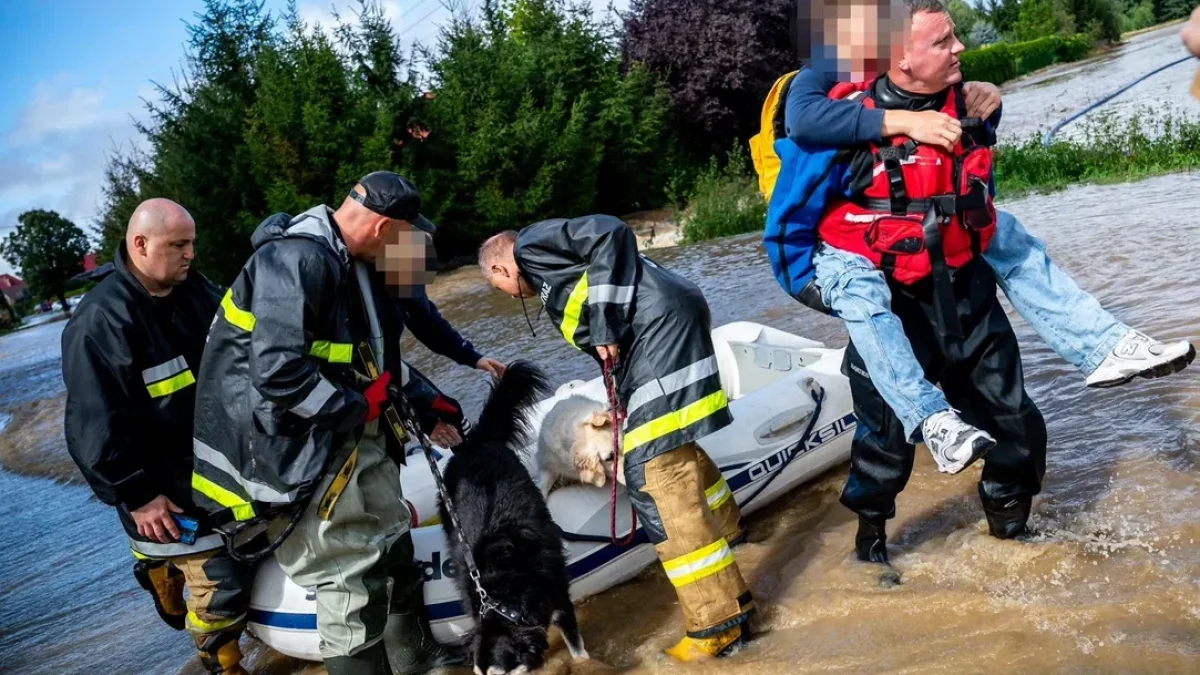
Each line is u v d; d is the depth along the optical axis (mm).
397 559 3834
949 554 3871
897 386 3150
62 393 13625
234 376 3420
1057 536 3768
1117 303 6547
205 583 3836
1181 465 4098
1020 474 3643
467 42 20391
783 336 6164
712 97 25141
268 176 17953
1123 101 21094
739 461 4660
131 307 3662
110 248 23438
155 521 3684
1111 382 3326
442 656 4066
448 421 4348
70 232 62656
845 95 3371
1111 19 54125
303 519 3500
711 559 3555
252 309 3355
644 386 3541
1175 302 6242
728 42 24781
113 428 3574
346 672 3602
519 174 19562
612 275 3506
